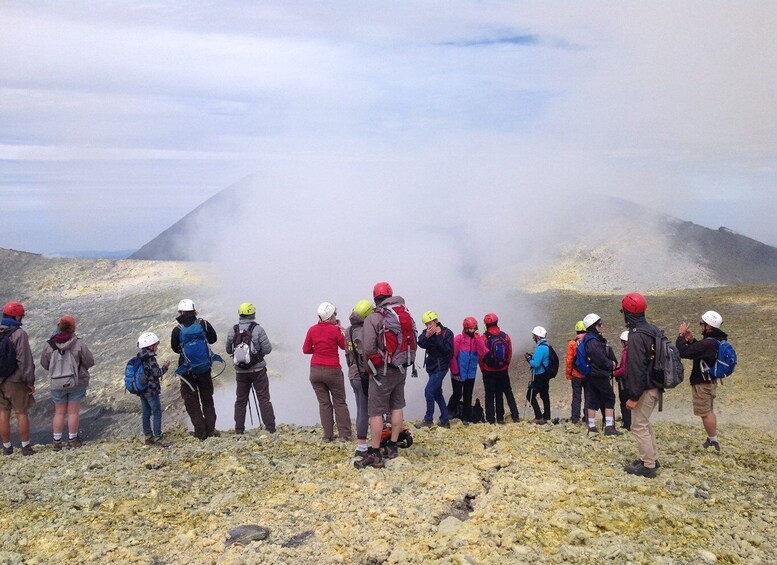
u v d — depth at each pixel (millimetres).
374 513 6945
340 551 6137
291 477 8445
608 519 6582
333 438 10492
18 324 10508
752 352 19078
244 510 7277
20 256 66062
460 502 7375
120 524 6965
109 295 55625
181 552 6234
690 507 7039
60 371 10633
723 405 15000
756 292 27766
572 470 8352
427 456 9281
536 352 12273
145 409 10609
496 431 10781
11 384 10320
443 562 5715
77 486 8344
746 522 6637
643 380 7844
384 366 8430
